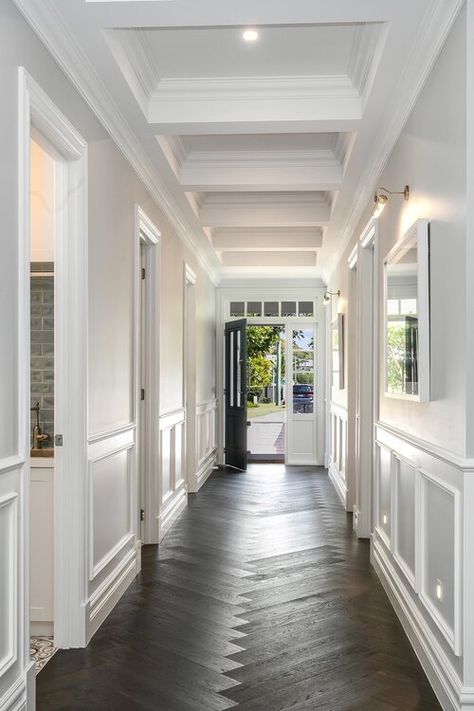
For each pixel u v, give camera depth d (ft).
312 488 26.50
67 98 10.19
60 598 10.73
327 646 10.80
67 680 9.52
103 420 12.21
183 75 12.76
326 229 22.91
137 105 12.37
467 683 8.07
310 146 16.98
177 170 17.12
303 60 12.16
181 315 22.50
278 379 45.32
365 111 12.67
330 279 30.45
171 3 8.87
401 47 10.15
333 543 17.66
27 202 8.30
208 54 11.91
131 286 14.73
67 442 10.80
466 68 8.18
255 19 9.34
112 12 9.04
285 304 33.83
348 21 9.47
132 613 12.32
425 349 10.05
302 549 17.04
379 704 8.86
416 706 8.83
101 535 12.07
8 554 7.94
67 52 9.73
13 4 7.98
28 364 8.38
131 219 14.80
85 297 10.87
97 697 9.00
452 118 8.83
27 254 8.32
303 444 33.65
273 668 9.95
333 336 28.25
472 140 8.16
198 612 12.37
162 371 18.65
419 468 10.51
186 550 16.96
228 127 13.51
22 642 8.18
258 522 20.27
